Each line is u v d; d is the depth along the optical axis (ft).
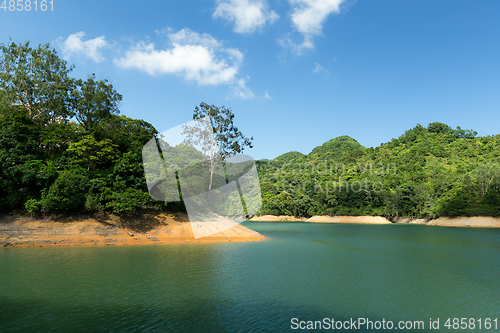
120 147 134.21
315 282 63.36
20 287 53.52
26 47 144.46
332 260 91.15
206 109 88.22
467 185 335.47
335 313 45.57
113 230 106.32
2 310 42.86
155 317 41.47
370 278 68.18
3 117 115.03
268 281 63.16
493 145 581.53
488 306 49.85
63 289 52.95
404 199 378.94
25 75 139.64
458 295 55.88
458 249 122.93
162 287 55.93
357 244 137.49
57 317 40.55
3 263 71.26
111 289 53.57
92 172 115.96
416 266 83.82
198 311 44.39
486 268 81.76
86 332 35.83
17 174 100.42
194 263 76.79
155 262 76.18
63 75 151.84
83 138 120.98
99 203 107.04
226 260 83.35
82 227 103.14
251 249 106.11
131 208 106.83
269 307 47.19
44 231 98.07
